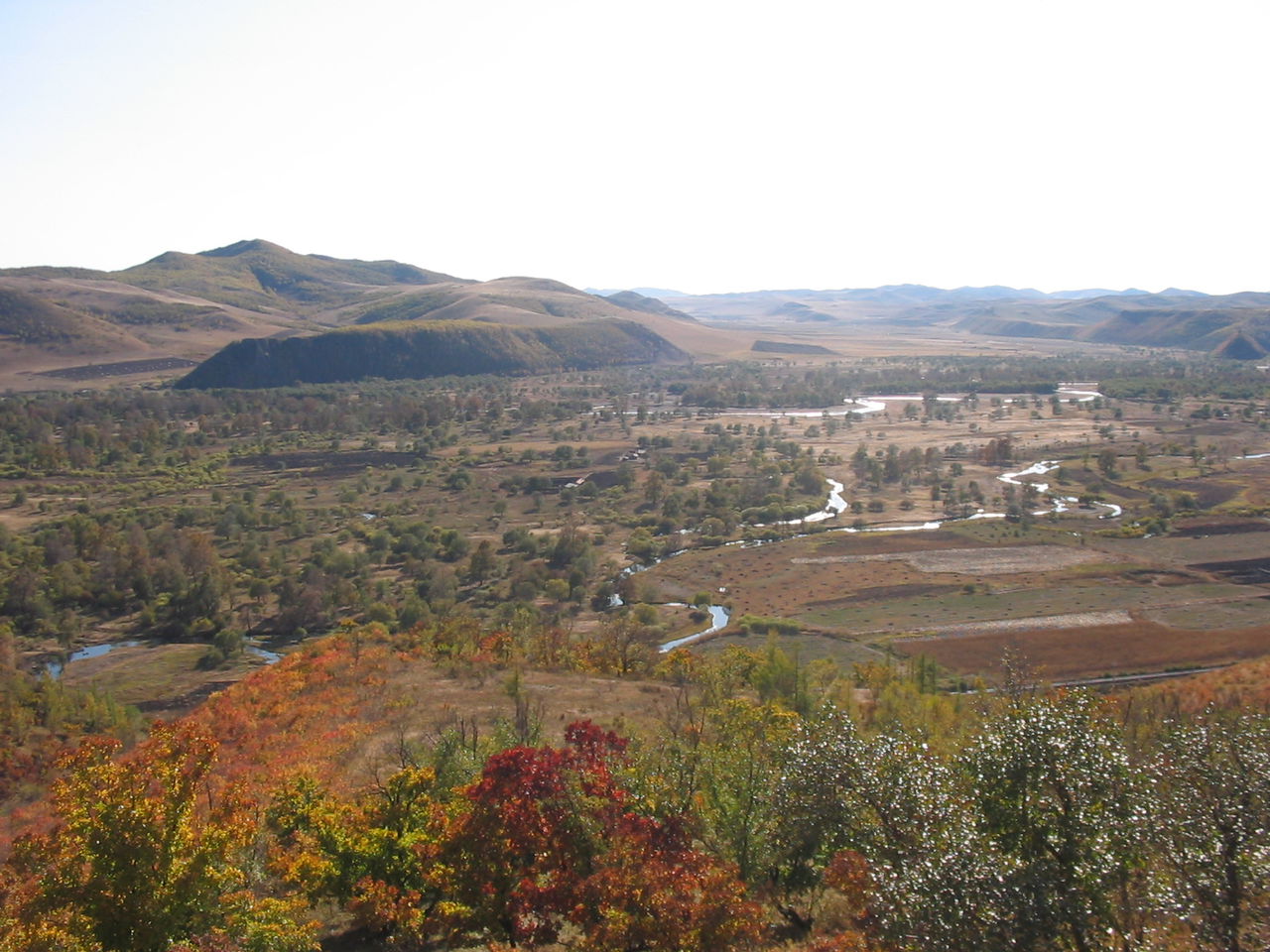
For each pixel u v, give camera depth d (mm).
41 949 22672
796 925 31500
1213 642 102750
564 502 189625
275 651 110938
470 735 51062
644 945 28172
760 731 36688
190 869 24641
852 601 123312
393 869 33219
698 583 134500
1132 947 23125
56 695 78062
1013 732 26031
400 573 140250
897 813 27500
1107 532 152375
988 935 22484
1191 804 24750
